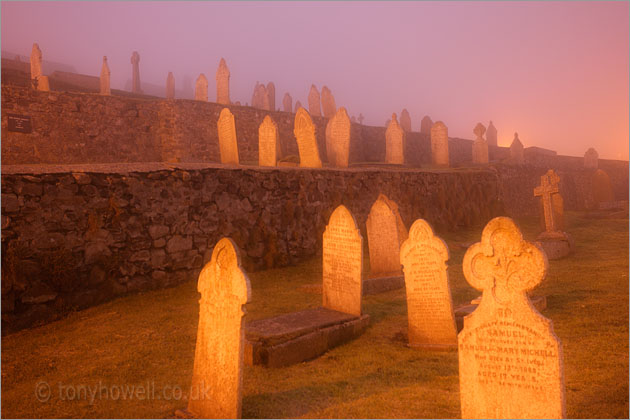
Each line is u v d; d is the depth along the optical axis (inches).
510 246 148.0
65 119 692.7
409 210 687.7
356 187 613.9
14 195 314.2
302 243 525.0
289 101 1302.9
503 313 148.2
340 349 258.1
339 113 697.0
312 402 184.4
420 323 258.4
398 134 887.7
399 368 222.5
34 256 320.5
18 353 256.4
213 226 440.8
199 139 816.9
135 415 179.8
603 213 880.3
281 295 378.0
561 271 445.4
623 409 161.2
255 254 470.3
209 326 178.7
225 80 967.0
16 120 645.9
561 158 1362.0
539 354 141.3
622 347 226.1
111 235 365.1
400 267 429.7
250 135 895.7
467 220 770.8
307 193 542.6
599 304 311.0
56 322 313.6
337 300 307.0
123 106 754.8
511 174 997.2
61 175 340.8
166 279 397.7
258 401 186.1
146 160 773.3
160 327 294.2
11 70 959.6
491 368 149.5
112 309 335.3
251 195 481.4
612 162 1375.5
